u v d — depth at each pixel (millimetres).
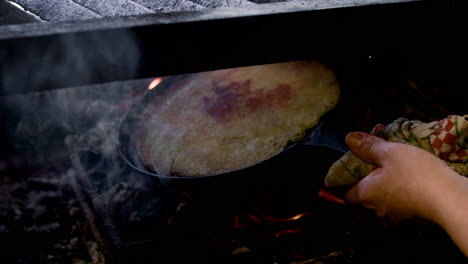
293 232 1606
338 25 1284
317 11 1213
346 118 1915
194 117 1713
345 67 1908
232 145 1535
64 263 1612
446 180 958
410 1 1303
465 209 897
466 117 1104
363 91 2059
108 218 1724
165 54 1130
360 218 1629
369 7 1268
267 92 1756
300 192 1568
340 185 1319
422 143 1165
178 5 1617
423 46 1484
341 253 1552
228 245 1574
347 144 1196
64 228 1775
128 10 1642
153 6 1646
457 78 2215
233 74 1923
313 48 1316
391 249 1574
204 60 1192
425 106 2383
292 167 1463
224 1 1599
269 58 1288
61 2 1802
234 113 1688
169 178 1325
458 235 888
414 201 1001
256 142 1521
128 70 1137
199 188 1353
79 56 1047
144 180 1966
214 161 1480
